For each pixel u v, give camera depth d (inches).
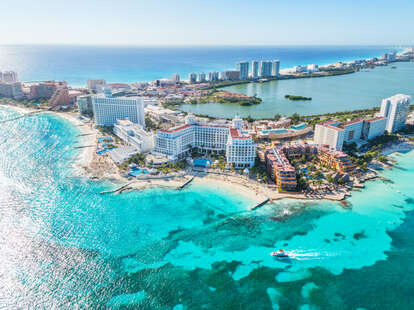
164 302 6378.0
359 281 6914.4
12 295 6456.7
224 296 6545.3
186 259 7539.4
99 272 7091.5
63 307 6215.6
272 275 7081.7
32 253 7618.1
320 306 6328.7
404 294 6579.7
